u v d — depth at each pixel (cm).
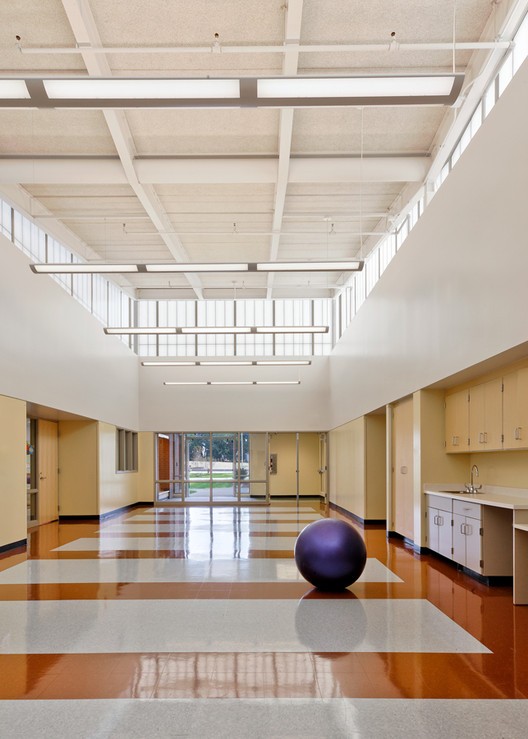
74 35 588
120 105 387
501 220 526
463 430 740
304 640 431
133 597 567
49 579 655
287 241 1270
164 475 1750
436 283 722
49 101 381
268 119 766
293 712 312
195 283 1505
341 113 754
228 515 1384
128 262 764
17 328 877
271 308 1766
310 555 579
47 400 999
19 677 363
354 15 590
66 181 871
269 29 605
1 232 838
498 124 530
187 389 1744
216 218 1132
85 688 345
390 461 1001
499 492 711
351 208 1088
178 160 857
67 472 1327
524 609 515
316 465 1922
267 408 1736
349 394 1362
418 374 806
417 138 822
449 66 678
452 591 585
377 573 678
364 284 1339
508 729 292
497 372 633
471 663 382
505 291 518
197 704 323
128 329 1156
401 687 344
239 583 626
